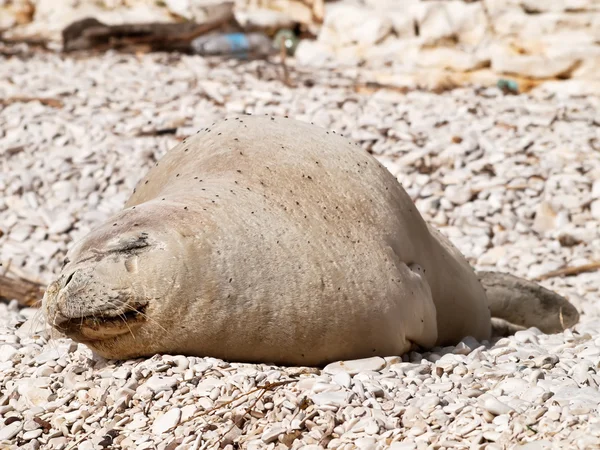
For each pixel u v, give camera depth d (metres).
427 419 14.53
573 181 35.16
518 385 15.55
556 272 29.97
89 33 52.62
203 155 18.89
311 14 62.38
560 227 33.00
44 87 43.62
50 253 29.67
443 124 40.22
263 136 18.83
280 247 16.36
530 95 45.94
